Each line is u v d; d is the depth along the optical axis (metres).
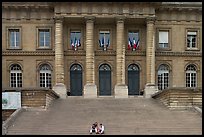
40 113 29.28
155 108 32.09
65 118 27.61
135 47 46.88
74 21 46.16
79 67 46.97
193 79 47.69
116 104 34.88
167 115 28.64
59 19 44.91
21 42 46.66
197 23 47.75
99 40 46.84
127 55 46.91
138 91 47.00
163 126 25.17
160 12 47.47
